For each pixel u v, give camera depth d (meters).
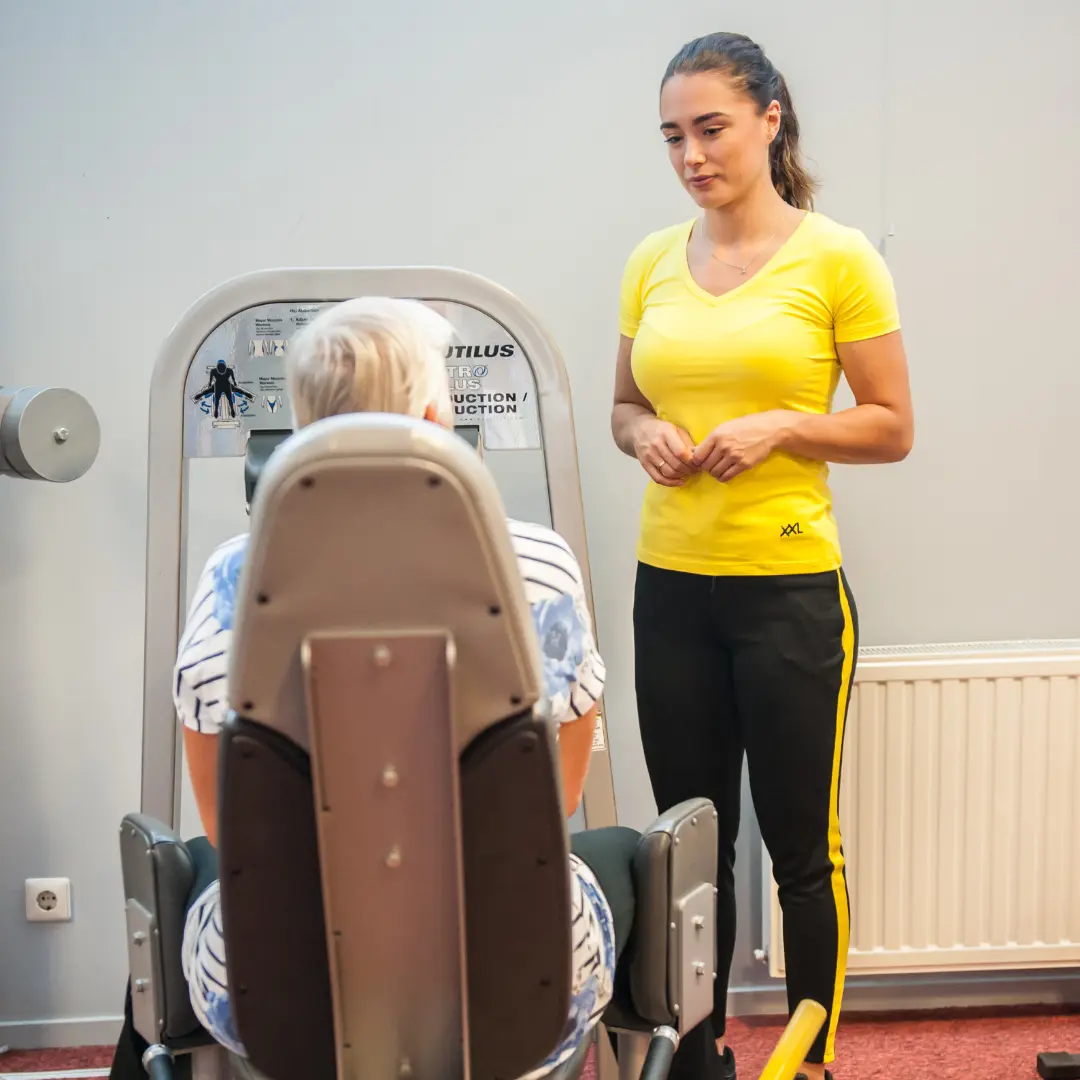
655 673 1.85
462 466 0.83
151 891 1.19
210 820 1.06
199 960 1.12
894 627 2.24
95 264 2.11
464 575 0.85
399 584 0.85
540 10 2.08
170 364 1.70
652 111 2.11
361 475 0.82
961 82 2.12
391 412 0.98
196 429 1.72
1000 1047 2.19
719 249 1.79
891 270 2.15
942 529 2.22
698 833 1.25
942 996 2.34
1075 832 2.18
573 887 1.12
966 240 2.15
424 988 0.93
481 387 1.74
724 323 1.74
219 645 1.01
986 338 2.18
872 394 1.76
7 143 2.07
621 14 2.09
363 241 2.13
